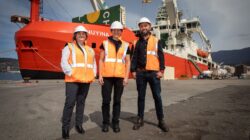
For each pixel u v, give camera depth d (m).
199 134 3.19
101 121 4.16
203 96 7.99
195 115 4.52
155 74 3.70
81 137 3.14
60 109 5.37
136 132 3.37
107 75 3.51
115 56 3.59
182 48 36.66
